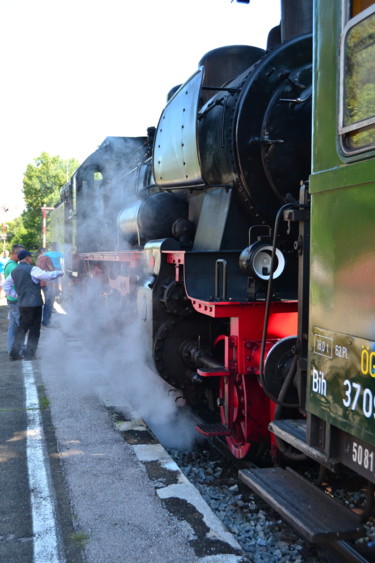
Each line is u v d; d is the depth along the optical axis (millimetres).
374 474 2279
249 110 4352
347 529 2451
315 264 2721
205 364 4543
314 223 2734
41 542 2869
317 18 2738
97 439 4367
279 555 3018
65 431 4559
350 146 2447
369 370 2262
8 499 3371
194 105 4492
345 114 2467
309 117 4297
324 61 2666
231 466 4480
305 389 3043
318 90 2721
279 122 4293
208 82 5488
